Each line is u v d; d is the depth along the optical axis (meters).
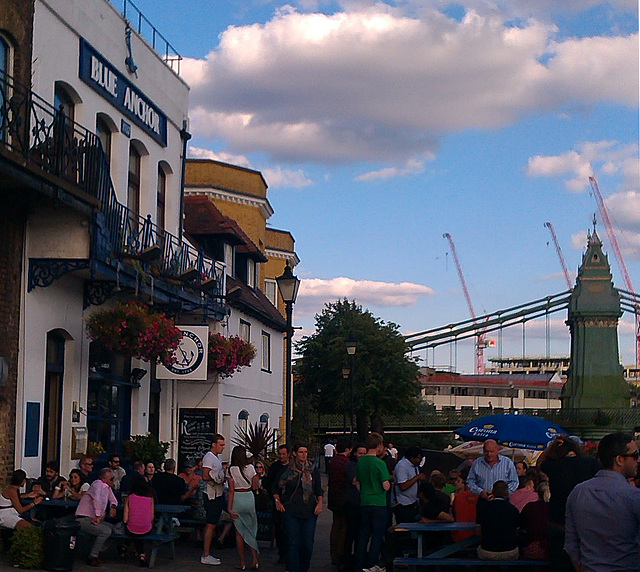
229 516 14.92
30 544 12.02
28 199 14.08
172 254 19.20
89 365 17.23
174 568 13.20
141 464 15.71
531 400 129.62
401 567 13.56
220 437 14.13
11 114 12.98
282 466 13.94
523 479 13.26
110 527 12.95
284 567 13.92
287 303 18.95
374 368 57.25
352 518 13.11
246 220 35.72
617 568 6.17
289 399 18.70
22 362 14.38
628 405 84.88
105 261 15.11
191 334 19.97
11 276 14.12
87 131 14.82
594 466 9.54
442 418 76.69
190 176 34.69
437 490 12.48
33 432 14.69
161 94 21.28
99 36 17.59
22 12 14.26
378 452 12.43
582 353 86.00
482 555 10.82
